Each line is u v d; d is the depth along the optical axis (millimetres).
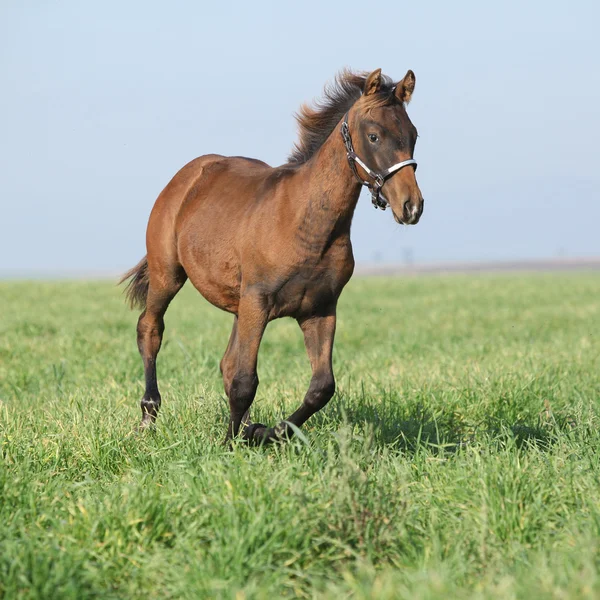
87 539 6582
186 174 11750
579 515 7137
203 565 6184
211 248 10336
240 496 7035
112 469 9023
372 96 8695
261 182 10094
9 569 6004
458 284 58219
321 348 9562
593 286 54250
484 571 6305
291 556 6434
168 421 10227
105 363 17453
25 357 18219
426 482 8141
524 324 26344
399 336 22984
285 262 9164
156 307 12109
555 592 5359
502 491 7352
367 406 11328
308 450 8453
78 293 45375
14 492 7613
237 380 9367
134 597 6059
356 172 8781
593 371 14891
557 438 9633
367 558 6324
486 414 11492
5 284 58062
